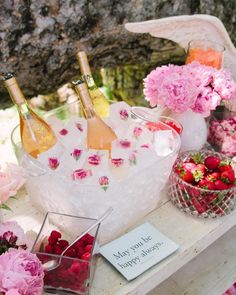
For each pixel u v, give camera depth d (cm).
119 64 163
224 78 114
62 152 102
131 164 97
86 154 98
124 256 95
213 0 155
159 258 95
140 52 160
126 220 99
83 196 90
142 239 99
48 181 93
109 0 134
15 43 127
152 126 113
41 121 108
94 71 162
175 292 119
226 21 165
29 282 76
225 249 132
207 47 129
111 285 90
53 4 126
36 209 109
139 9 141
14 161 122
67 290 85
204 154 116
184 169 106
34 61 135
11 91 100
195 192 102
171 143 107
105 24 138
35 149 106
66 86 160
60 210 98
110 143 107
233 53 136
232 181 104
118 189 91
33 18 125
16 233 89
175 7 147
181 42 134
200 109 112
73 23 133
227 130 127
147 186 97
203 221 107
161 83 111
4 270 77
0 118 145
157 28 127
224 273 124
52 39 132
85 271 82
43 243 90
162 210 109
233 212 109
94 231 92
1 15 120
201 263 127
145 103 178
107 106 121
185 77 109
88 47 143
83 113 119
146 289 93
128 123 112
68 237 97
